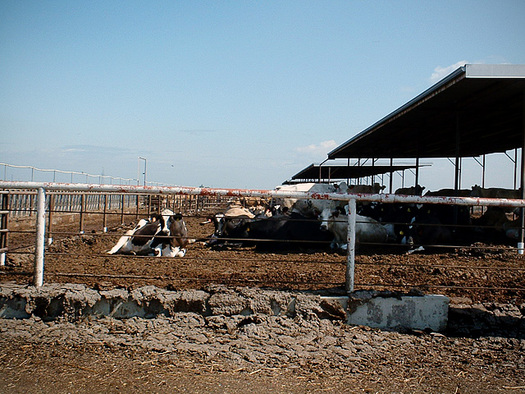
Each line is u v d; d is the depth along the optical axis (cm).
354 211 523
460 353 444
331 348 444
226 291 510
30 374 369
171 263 750
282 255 923
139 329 474
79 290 506
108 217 2059
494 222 1628
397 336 485
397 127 1695
